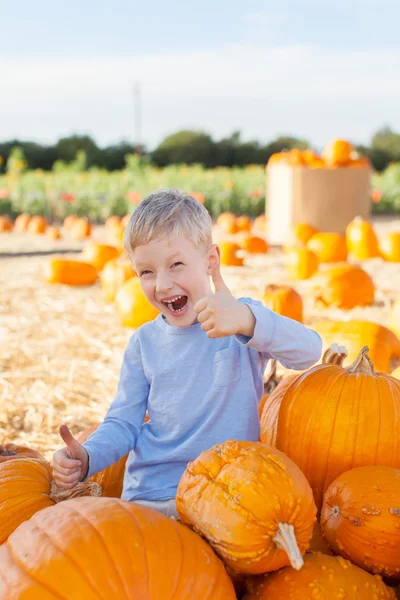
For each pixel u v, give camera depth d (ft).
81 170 109.29
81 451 7.54
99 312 24.57
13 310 24.99
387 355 15.64
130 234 7.67
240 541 5.83
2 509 7.06
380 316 22.82
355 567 6.35
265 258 37.83
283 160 47.98
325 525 6.88
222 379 7.84
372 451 7.50
